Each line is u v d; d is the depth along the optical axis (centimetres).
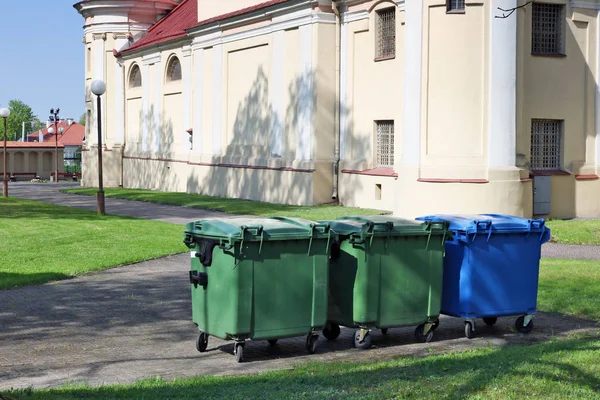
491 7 2572
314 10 3284
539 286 1552
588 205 2886
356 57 3231
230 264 1047
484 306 1202
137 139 5350
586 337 1202
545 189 2762
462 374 900
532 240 1223
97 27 5519
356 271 1124
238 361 1068
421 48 2645
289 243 1071
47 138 11912
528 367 916
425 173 2631
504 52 2577
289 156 3497
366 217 1198
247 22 3803
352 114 3259
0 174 8469
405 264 1151
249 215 3092
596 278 1630
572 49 2855
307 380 903
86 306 1458
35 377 992
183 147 4638
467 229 1178
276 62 3578
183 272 1842
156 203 3872
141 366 1052
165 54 4862
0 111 4175
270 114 3650
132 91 5384
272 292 1066
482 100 2580
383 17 3092
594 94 2902
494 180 2555
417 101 2661
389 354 1115
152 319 1353
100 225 2623
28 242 2216
